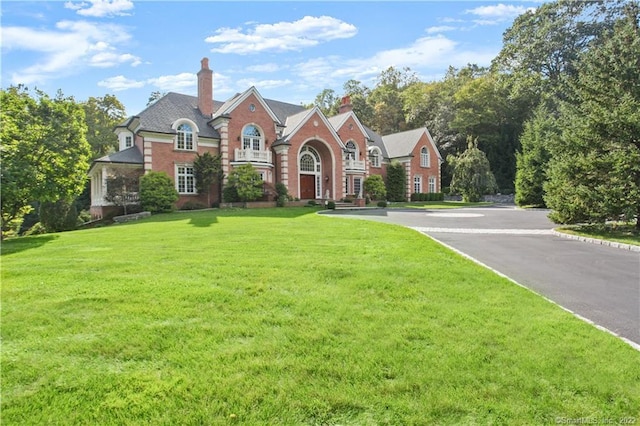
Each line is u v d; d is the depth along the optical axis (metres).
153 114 28.83
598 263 9.10
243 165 29.41
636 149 13.40
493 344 4.22
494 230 15.46
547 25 46.12
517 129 51.62
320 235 12.63
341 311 5.18
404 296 5.95
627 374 3.57
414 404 3.08
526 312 5.30
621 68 13.87
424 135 46.22
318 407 3.03
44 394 3.16
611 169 13.77
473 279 7.08
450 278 7.05
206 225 16.48
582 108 14.77
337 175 36.00
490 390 3.28
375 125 63.78
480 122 50.78
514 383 3.40
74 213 24.91
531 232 14.85
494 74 54.84
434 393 3.23
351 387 3.31
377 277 6.93
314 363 3.70
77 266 7.80
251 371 3.55
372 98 67.81
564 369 3.65
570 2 45.97
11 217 20.97
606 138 14.10
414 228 16.05
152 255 8.99
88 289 6.06
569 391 3.30
